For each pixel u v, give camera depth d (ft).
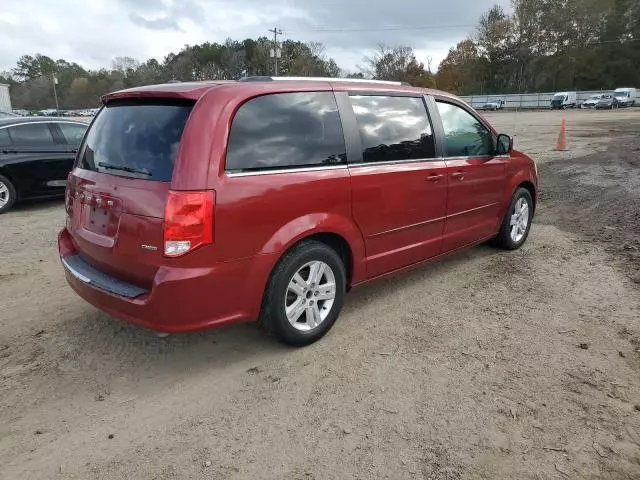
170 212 9.31
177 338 12.51
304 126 11.27
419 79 227.61
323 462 8.30
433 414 9.46
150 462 8.36
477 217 16.63
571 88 254.47
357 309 14.08
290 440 8.83
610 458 8.33
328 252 11.76
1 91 159.53
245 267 10.23
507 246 18.80
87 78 337.11
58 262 18.75
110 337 12.61
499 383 10.41
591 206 25.90
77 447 8.73
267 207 10.34
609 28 242.37
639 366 10.97
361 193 12.23
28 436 9.01
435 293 15.11
